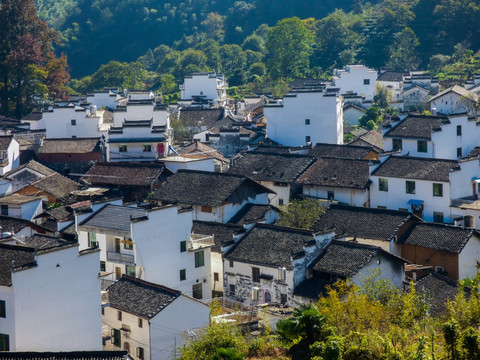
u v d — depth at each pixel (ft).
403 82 625.82
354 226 313.94
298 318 214.28
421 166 356.18
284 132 483.10
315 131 478.18
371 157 415.23
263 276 280.31
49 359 196.34
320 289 270.05
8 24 653.30
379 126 529.45
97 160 449.48
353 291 235.20
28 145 467.93
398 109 587.68
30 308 218.59
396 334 200.64
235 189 343.87
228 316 255.91
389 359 180.86
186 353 218.18
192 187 352.08
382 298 241.96
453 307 219.20
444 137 408.05
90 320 231.71
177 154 429.79
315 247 279.69
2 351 207.82
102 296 242.37
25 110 636.07
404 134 413.18
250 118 566.77
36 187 388.57
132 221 268.00
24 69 631.56
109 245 279.90
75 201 381.81
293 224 326.65
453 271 297.74
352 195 365.20
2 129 524.52
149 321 232.12
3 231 313.12
